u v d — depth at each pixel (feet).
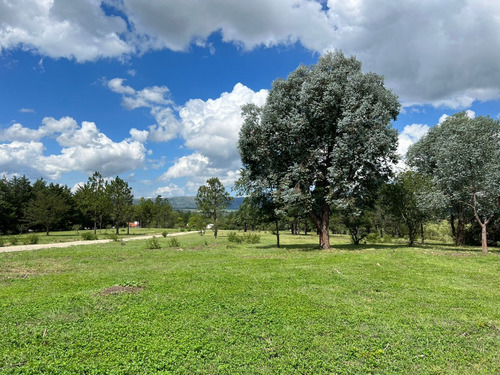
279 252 75.10
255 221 102.78
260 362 18.86
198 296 31.81
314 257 62.08
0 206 191.52
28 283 38.75
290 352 20.16
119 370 17.42
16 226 201.36
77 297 31.07
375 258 58.90
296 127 75.05
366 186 79.92
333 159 73.92
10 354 19.29
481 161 71.36
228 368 18.11
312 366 18.43
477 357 19.93
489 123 93.15
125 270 48.21
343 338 22.39
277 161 83.76
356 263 52.95
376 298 32.35
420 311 28.30
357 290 35.42
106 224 282.15
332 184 75.20
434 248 85.87
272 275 42.45
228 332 23.09
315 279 40.11
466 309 29.17
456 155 72.38
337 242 132.05
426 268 49.60
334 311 27.76
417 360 19.35
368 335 23.04
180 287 35.58
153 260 61.00
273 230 195.93
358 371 18.07
